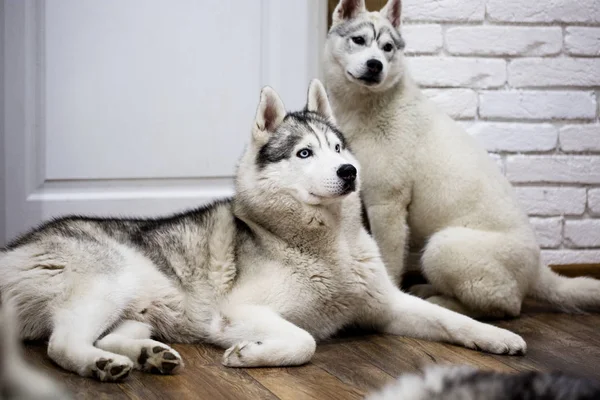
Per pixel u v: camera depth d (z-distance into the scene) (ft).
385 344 5.82
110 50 7.04
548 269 6.63
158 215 7.21
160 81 7.13
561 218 7.18
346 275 5.76
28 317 5.51
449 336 5.81
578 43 7.09
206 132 7.24
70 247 5.52
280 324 5.48
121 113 7.11
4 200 6.99
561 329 6.20
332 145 5.82
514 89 7.07
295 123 5.83
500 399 3.63
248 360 5.37
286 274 5.67
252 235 5.79
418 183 6.55
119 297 5.50
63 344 5.23
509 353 5.68
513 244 6.29
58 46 6.97
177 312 5.76
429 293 6.68
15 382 2.21
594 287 6.46
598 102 7.15
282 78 7.28
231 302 5.63
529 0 7.02
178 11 7.10
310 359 5.55
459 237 6.30
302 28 7.26
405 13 6.94
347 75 6.63
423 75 7.00
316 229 5.71
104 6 7.00
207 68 7.18
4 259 5.54
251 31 7.22
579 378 3.71
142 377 5.22
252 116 7.29
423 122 6.57
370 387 5.18
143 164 7.17
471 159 6.50
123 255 5.63
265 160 5.79
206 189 7.30
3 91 6.91
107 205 7.14
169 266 5.77
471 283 6.24
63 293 5.44
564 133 7.14
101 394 5.00
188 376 5.26
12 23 6.88
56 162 7.04
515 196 6.63
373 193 6.60
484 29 7.01
